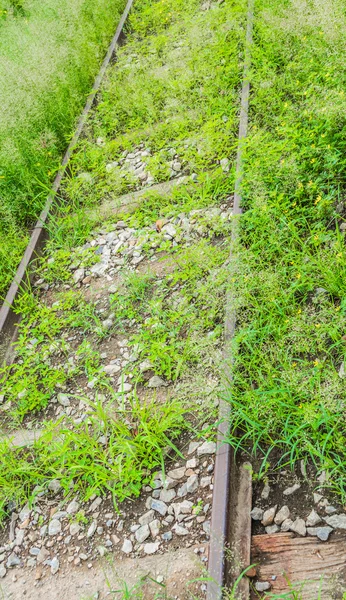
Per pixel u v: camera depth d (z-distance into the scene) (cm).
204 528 252
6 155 518
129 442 287
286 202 360
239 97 496
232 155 450
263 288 318
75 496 291
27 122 559
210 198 422
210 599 215
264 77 482
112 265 420
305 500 243
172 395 314
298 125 400
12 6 923
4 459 309
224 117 488
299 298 321
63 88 614
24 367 373
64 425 329
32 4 854
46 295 428
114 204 477
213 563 224
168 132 511
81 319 389
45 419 340
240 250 352
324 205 346
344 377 263
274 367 294
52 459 310
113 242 439
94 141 566
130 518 271
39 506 294
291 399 268
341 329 290
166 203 444
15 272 448
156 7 724
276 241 340
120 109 581
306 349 288
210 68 547
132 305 380
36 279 445
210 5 679
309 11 498
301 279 320
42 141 550
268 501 248
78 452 295
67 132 586
